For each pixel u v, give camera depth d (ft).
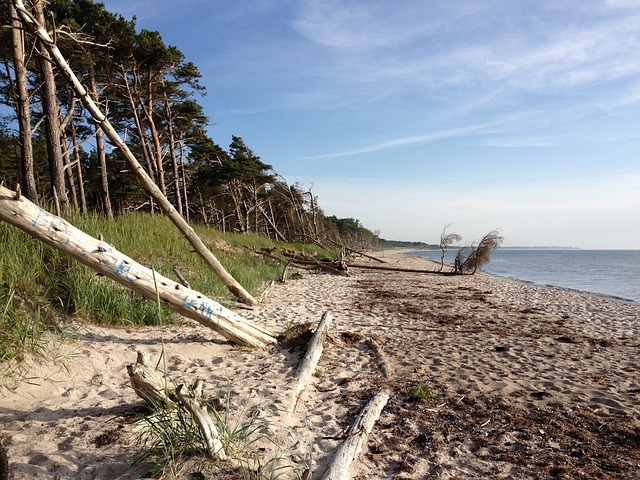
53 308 19.75
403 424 14.21
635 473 11.35
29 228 16.39
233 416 13.69
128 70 74.49
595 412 15.69
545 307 43.86
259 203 144.77
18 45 38.91
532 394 17.43
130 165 23.15
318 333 22.95
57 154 42.42
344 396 16.53
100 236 18.20
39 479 9.62
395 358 22.47
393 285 61.62
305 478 10.45
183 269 36.35
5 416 12.59
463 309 40.83
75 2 58.95
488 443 12.99
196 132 110.73
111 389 15.14
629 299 59.88
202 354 20.51
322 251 110.32
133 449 11.12
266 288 40.65
